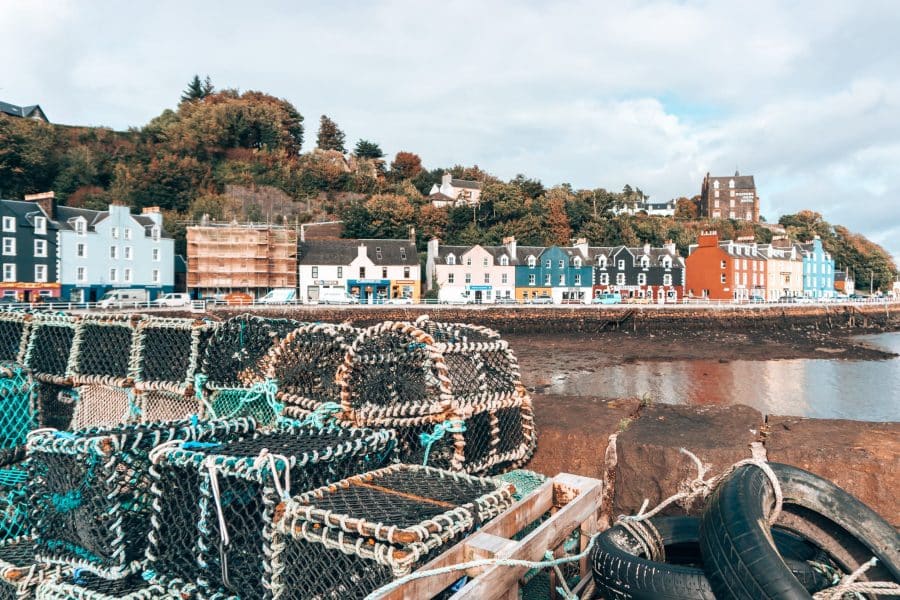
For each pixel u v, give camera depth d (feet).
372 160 325.42
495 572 9.36
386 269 191.31
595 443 18.03
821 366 103.40
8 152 210.18
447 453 14.70
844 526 11.18
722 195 456.86
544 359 109.91
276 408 15.39
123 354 18.04
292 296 170.60
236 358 17.53
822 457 15.65
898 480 14.87
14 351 19.89
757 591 9.09
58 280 153.48
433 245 202.18
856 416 67.72
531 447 17.44
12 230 145.59
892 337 161.58
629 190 453.58
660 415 20.07
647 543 12.24
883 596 10.71
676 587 10.18
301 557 9.75
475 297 199.72
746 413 20.04
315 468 11.19
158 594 11.12
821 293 276.00
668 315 169.37
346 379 13.83
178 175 240.32
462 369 15.94
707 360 109.50
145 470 11.67
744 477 11.32
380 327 14.71
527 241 243.40
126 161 247.09
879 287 353.10
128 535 11.53
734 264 224.94
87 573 12.12
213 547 10.66
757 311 175.52
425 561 9.52
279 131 292.20
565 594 10.84
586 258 215.10
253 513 10.66
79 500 11.69
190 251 182.19
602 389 81.25
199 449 11.22
